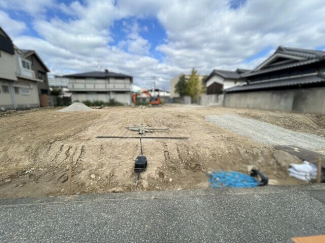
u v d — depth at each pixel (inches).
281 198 78.2
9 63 400.2
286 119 264.5
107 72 869.2
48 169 118.6
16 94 451.2
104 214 66.7
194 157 133.2
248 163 125.0
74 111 382.6
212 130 203.9
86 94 807.7
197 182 102.7
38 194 90.5
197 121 264.1
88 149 139.1
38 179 106.8
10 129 193.9
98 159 128.1
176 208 70.8
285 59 427.5
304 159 117.1
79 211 68.7
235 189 87.6
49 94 738.8
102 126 220.1
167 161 127.4
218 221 62.7
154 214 66.7
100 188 97.6
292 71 388.8
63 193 91.8
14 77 414.3
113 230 58.2
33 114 316.5
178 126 227.0
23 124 221.0
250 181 100.1
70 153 135.0
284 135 188.7
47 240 54.2
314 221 62.8
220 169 118.2
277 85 375.9
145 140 159.2
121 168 116.6
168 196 80.5
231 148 144.7
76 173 112.6
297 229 58.8
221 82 810.8
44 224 61.2
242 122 254.5
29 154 135.0
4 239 54.6
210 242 53.3
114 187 98.7
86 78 780.6
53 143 148.9
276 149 138.8
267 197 79.2
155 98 777.6
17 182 103.1
